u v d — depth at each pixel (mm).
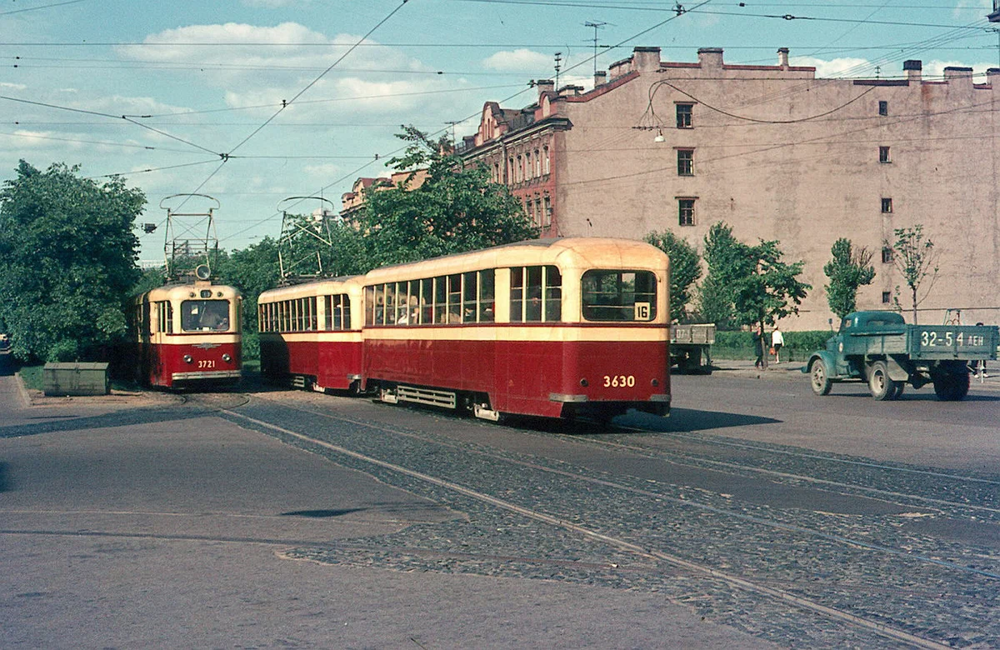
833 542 8750
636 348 18297
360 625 6398
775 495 11289
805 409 23797
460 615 6621
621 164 66438
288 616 6621
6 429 21094
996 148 71750
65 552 8656
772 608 6703
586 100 65688
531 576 7660
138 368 36844
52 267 36156
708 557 8219
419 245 40688
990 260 71750
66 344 36781
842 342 28297
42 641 6133
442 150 43344
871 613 6543
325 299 30344
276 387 35562
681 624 6363
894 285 70688
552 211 65312
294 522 9969
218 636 6191
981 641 5973
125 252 38094
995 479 12438
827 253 69500
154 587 7426
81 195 36875
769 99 68625
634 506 10609
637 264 18328
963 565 7867
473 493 11625
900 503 10734
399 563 8141
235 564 8156
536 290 18500
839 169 69688
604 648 5898
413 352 23297
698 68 67562
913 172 70812
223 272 64875
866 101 70000
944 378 26000
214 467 14188
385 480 12781
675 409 24000
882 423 20062
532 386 18531
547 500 11078
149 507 10891
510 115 76875
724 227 63438
